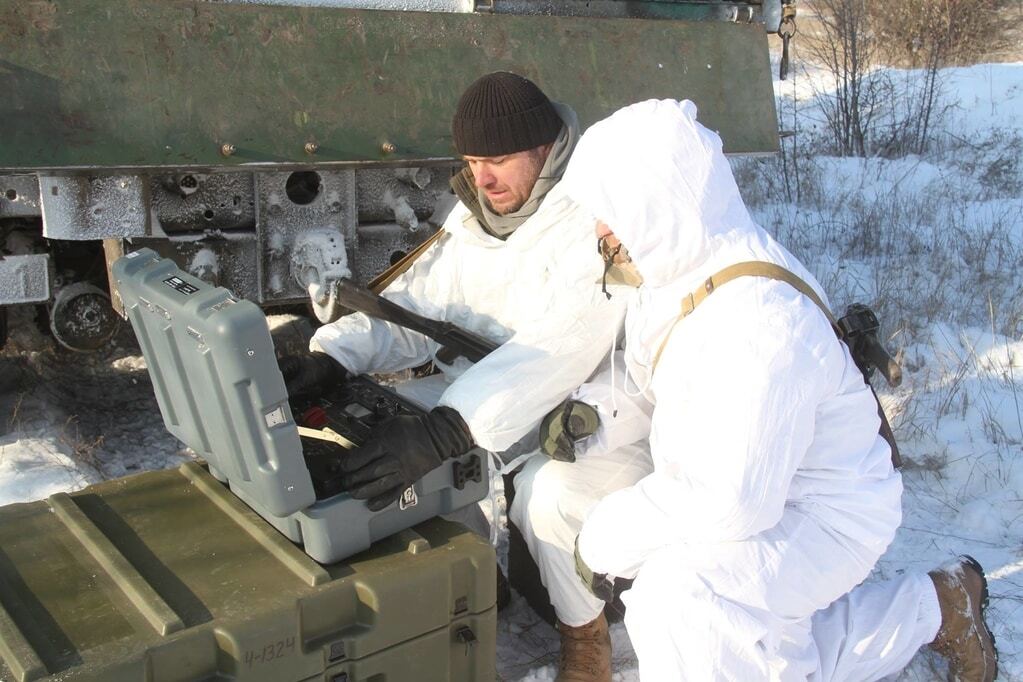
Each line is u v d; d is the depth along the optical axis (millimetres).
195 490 2555
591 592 2371
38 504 2486
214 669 2023
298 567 2182
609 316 2500
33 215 3273
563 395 2512
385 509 2324
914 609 2494
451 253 2928
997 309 5477
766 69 4254
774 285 2119
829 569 2215
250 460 2168
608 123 2152
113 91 3115
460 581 2283
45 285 3385
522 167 2660
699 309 2146
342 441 2496
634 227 2123
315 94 3393
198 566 2215
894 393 4410
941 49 13336
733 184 2199
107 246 3451
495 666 2447
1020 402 4332
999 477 3727
